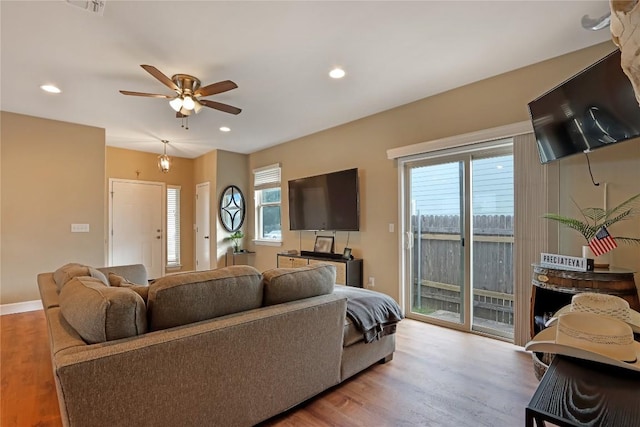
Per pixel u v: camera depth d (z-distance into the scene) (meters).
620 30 0.65
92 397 1.19
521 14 2.15
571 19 2.20
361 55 2.67
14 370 2.39
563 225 2.63
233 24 2.24
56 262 4.21
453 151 3.37
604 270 2.18
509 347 2.83
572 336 0.96
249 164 6.45
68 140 4.33
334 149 4.63
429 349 2.79
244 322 1.61
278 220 5.84
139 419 1.30
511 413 1.85
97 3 1.99
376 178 4.09
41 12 2.08
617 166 2.41
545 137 2.50
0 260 3.87
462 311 3.35
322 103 3.73
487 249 3.19
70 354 1.20
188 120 4.30
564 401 0.77
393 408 1.91
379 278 4.04
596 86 2.07
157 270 6.34
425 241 3.68
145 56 2.65
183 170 6.79
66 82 3.12
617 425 0.68
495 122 3.03
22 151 4.02
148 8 2.05
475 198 3.28
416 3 2.04
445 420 1.79
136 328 1.38
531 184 2.75
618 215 2.35
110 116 4.12
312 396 1.93
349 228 4.27
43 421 1.78
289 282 1.93
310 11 2.11
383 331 2.41
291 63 2.79
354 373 2.24
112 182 5.86
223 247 6.09
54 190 4.22
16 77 3.01
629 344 0.92
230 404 1.57
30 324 3.46
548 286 2.31
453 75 3.04
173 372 1.38
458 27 2.30
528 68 2.84
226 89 2.79
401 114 3.81
